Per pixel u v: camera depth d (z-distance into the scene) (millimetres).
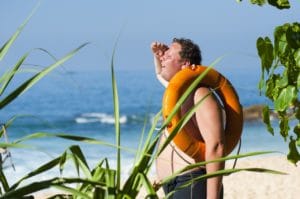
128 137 43062
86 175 3520
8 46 3270
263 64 4023
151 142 3455
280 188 16312
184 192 5383
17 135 43656
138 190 3406
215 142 5340
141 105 61125
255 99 60031
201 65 5766
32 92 69500
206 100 5426
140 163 3412
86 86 85125
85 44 3311
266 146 36812
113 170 3488
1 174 3385
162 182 3592
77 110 59656
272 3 3943
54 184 3139
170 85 5531
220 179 5293
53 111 59156
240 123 5777
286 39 3965
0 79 3307
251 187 16516
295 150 4176
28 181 22484
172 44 5859
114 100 3506
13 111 61250
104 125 47969
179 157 5516
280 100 4004
